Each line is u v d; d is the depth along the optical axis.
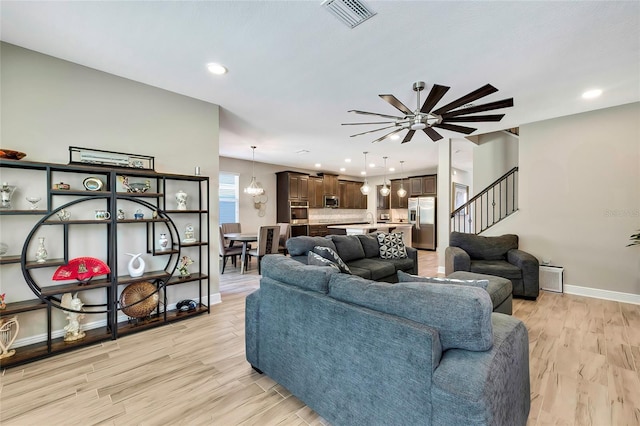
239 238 5.53
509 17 1.95
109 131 2.82
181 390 1.92
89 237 2.74
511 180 5.41
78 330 2.56
